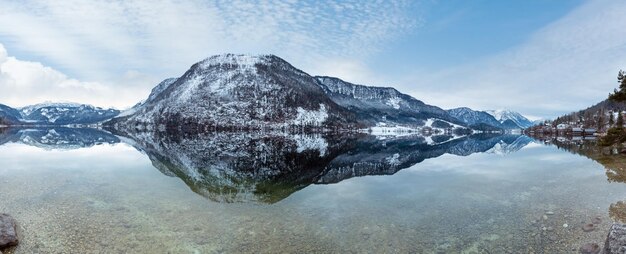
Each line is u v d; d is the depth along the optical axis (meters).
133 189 24.75
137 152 53.53
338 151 71.62
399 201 22.02
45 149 56.25
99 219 17.59
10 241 14.03
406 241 15.13
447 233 15.99
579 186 25.00
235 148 74.00
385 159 52.09
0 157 42.78
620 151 48.25
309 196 23.77
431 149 75.50
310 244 14.80
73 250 13.86
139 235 15.57
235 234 15.90
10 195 21.81
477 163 42.47
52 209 19.05
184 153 57.84
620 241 11.09
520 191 24.17
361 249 14.33
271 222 17.67
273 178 33.03
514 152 59.66
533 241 14.72
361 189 26.22
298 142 106.31
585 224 16.36
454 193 24.11
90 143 74.31
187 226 16.89
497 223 17.16
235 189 26.42
